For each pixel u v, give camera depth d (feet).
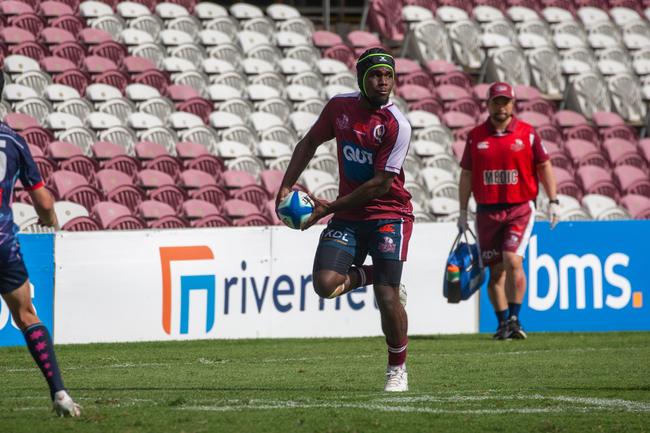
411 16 225.35
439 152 190.29
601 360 98.78
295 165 71.61
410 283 128.77
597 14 242.17
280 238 122.83
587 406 66.08
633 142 208.74
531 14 236.84
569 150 199.93
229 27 217.56
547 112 212.64
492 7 236.22
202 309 119.75
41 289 113.29
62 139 171.63
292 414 60.64
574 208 176.76
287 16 224.74
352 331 125.59
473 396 70.59
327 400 67.77
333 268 69.26
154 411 61.36
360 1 249.55
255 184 169.99
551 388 76.54
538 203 175.73
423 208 176.14
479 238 118.93
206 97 198.18
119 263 116.57
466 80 216.54
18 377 84.74
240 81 202.69
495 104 115.55
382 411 62.49
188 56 206.49
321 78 207.62
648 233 136.56
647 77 228.22
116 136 176.35
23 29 197.06
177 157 175.42
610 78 223.30
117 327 116.37
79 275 114.93
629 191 190.90
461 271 115.85
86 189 155.22
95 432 53.72
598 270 134.41
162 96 193.16
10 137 57.41
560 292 132.87
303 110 199.21
